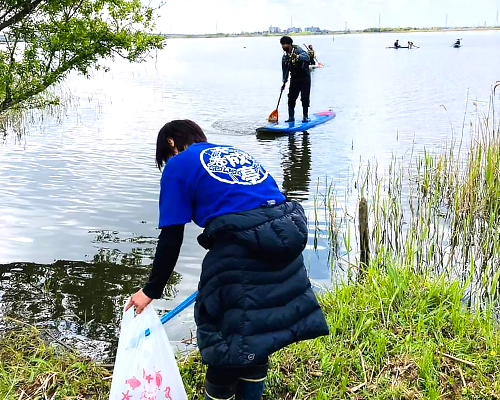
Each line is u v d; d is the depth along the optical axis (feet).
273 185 8.50
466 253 17.98
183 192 8.04
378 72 84.84
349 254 18.29
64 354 12.03
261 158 30.81
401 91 60.08
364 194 24.11
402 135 36.37
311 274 16.85
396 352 11.19
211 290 7.82
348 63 106.11
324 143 34.55
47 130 37.52
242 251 7.68
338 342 11.58
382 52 149.07
